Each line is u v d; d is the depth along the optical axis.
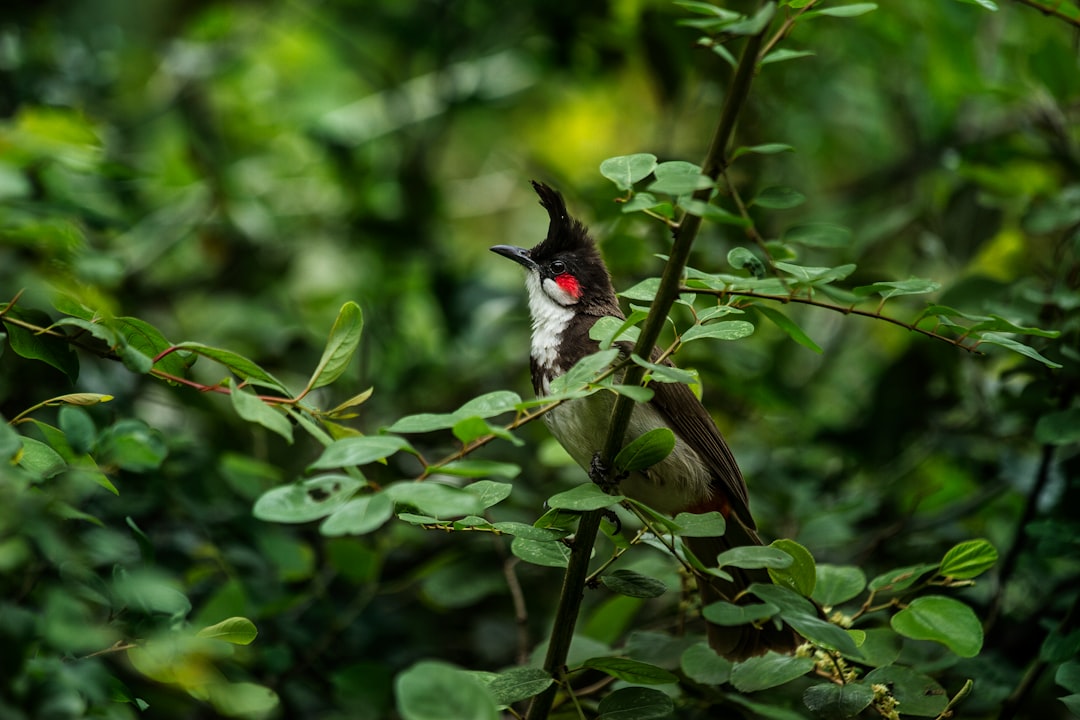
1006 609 8.94
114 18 12.50
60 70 11.38
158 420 10.58
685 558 5.61
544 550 5.47
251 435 10.15
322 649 8.85
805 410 10.70
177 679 4.82
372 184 12.86
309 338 11.62
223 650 5.02
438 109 13.18
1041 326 8.00
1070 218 8.41
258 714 6.01
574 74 12.88
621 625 7.65
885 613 7.33
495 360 11.70
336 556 8.68
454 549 8.84
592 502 4.90
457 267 12.34
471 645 9.85
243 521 8.55
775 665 5.88
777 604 4.86
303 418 4.93
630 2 12.23
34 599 5.01
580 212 11.31
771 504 9.56
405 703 3.85
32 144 7.97
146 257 11.98
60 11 11.84
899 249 12.24
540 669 5.46
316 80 15.39
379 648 9.46
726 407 11.27
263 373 5.03
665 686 6.85
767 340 11.65
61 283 6.16
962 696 5.74
